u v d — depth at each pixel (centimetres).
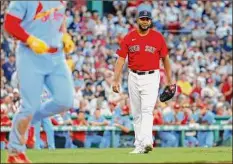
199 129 5909
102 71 6831
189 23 7931
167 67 3638
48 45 2608
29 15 2577
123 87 6762
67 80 2670
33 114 2619
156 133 5853
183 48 7575
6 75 6550
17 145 2570
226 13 8119
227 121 6266
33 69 2598
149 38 3544
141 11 3525
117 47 7394
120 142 5725
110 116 5838
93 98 6234
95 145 5647
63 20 2659
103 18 7675
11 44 6788
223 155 3117
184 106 6106
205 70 7244
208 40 7775
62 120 5528
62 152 3591
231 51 7675
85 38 7394
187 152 3562
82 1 7762
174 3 8050
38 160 2628
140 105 3584
